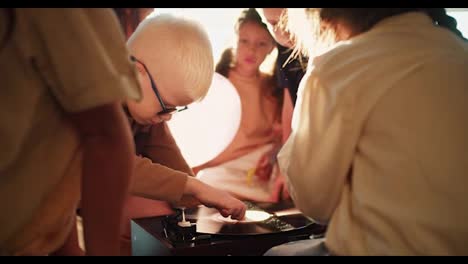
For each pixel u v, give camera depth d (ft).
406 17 3.33
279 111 7.20
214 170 7.14
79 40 2.72
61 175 3.06
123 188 3.02
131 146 3.03
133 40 4.53
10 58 2.74
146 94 4.46
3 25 2.73
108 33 2.89
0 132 2.76
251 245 4.09
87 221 3.02
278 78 7.10
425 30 3.27
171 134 6.23
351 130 3.09
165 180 4.61
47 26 2.69
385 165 3.01
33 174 2.94
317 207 3.28
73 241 3.69
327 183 3.16
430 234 2.93
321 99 3.17
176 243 3.98
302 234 4.29
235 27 6.96
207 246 3.93
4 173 2.88
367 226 3.03
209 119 6.63
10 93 2.76
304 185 3.22
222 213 4.59
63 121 3.00
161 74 4.41
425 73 3.10
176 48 4.40
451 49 3.24
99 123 2.87
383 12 3.34
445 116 3.03
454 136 3.01
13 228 2.96
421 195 2.97
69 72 2.72
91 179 2.96
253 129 7.17
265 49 7.02
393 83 3.07
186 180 4.66
